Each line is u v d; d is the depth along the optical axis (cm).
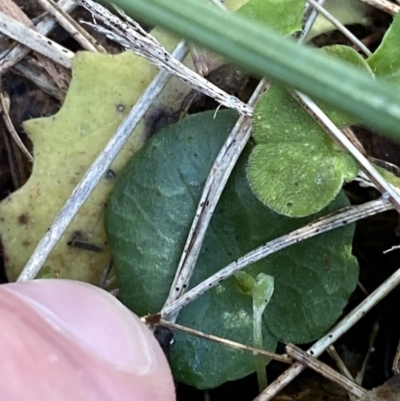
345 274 5
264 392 5
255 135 5
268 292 5
